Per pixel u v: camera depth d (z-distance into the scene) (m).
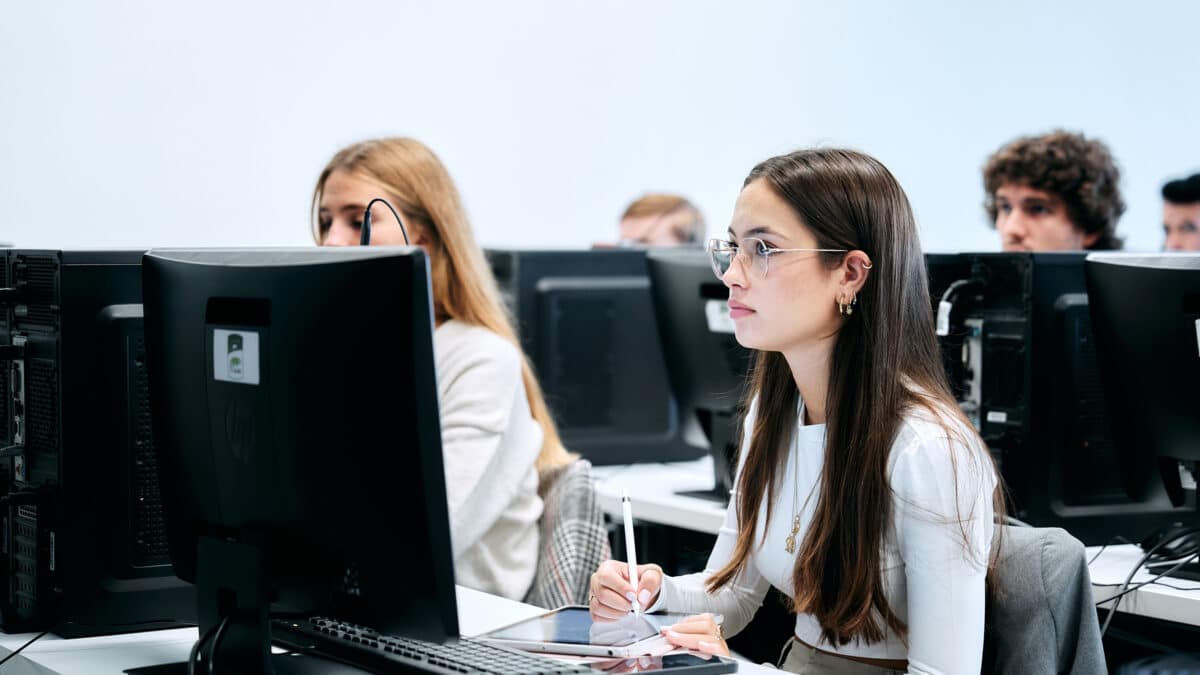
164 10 4.23
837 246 1.57
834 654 1.67
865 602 1.58
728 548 1.86
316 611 1.32
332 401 1.23
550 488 2.15
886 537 1.57
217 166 4.35
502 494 2.05
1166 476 2.07
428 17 4.76
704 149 5.36
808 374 1.67
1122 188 3.31
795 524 1.71
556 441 2.21
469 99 4.86
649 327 3.30
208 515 1.41
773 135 5.40
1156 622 2.17
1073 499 2.29
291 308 1.25
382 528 1.22
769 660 2.06
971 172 5.30
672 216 4.68
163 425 1.45
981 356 2.31
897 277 1.59
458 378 2.08
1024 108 5.22
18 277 1.71
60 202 4.07
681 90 5.29
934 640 1.52
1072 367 2.28
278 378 1.27
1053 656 1.62
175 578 1.69
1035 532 1.68
